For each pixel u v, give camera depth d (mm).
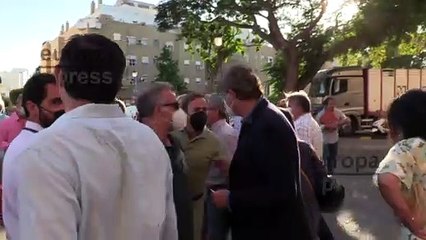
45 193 1649
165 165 1991
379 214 8789
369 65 35031
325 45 31609
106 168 1771
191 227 3541
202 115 4559
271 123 3285
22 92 3377
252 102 3393
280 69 33938
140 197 1846
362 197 10352
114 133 1836
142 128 1950
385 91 27812
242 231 3387
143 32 82812
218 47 31391
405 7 28891
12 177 2004
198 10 30672
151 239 1879
